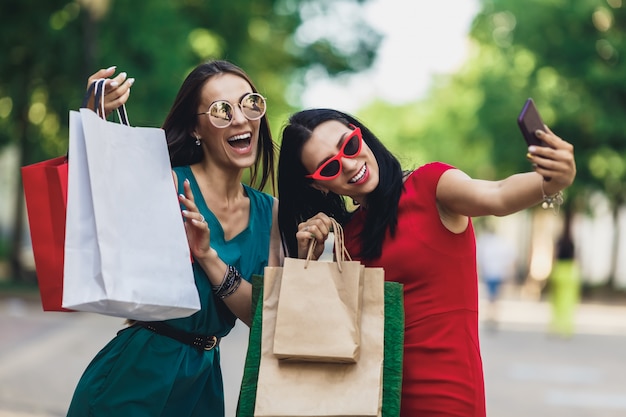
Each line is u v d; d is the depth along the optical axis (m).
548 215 49.03
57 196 4.80
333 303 4.66
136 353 5.24
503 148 35.22
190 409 5.47
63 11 27.05
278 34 35.22
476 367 4.96
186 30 26.89
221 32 30.25
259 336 4.76
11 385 12.60
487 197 4.57
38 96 28.58
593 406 13.03
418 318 4.91
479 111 35.50
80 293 4.57
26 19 26.59
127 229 4.78
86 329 20.19
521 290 46.66
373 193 5.00
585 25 33.16
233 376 13.95
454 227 4.94
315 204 5.41
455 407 4.85
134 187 4.85
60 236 4.82
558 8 32.88
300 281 4.71
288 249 5.54
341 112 5.14
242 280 5.28
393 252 4.93
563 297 23.58
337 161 4.97
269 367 4.67
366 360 4.64
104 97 5.02
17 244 31.44
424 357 4.89
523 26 33.56
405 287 4.94
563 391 14.35
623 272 56.12
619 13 32.84
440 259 4.91
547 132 4.25
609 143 34.03
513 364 17.59
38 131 29.45
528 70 34.09
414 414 4.88
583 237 57.81
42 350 16.53
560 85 33.56
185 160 5.46
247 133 5.30
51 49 26.81
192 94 5.36
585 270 51.06
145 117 25.25
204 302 5.27
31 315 22.70
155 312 4.81
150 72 25.86
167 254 4.88
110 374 5.25
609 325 27.08
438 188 4.87
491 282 26.67
